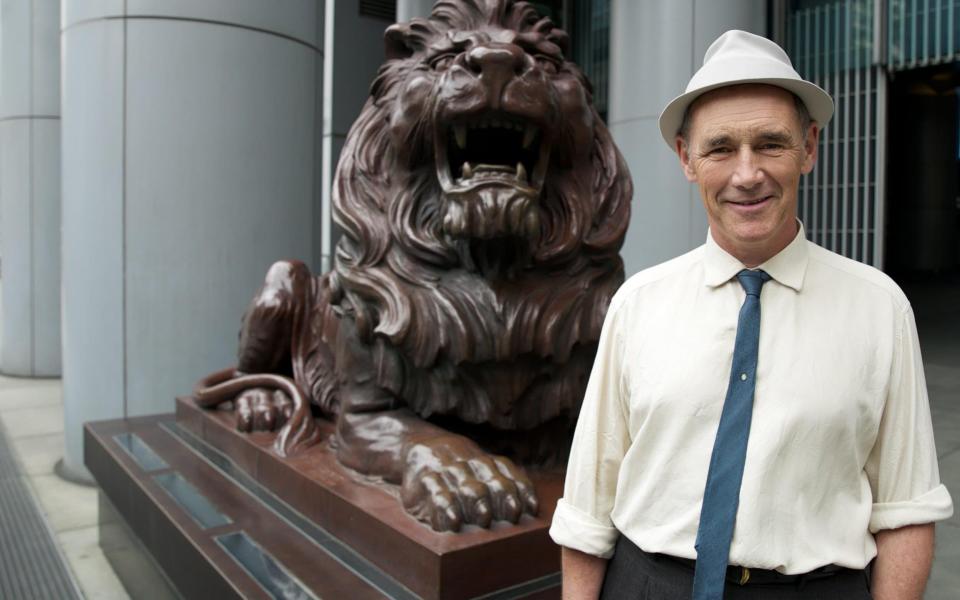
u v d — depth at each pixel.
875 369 0.93
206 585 1.87
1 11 6.97
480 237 1.78
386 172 2.13
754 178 0.91
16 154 6.98
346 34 7.15
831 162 6.39
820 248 1.01
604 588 1.09
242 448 2.58
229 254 3.92
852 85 6.17
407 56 2.21
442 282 1.99
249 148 3.94
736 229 0.93
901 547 0.94
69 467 4.20
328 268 7.29
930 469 0.93
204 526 2.09
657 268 1.08
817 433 0.91
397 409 2.16
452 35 1.95
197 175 3.84
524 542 1.71
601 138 2.15
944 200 12.48
